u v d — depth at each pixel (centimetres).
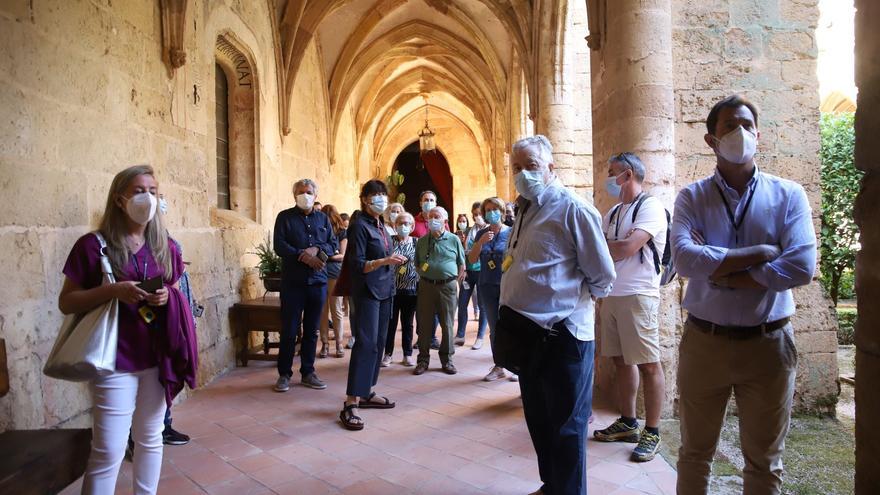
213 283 578
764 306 209
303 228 532
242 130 782
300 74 1049
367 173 2062
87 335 219
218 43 693
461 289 750
